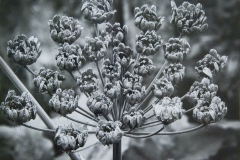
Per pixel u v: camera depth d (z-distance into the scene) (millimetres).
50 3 907
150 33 406
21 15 892
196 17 428
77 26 414
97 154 695
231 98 863
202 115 389
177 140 702
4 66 428
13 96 384
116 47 397
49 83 394
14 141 751
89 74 393
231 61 871
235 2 875
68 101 382
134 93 379
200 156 696
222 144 706
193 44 866
